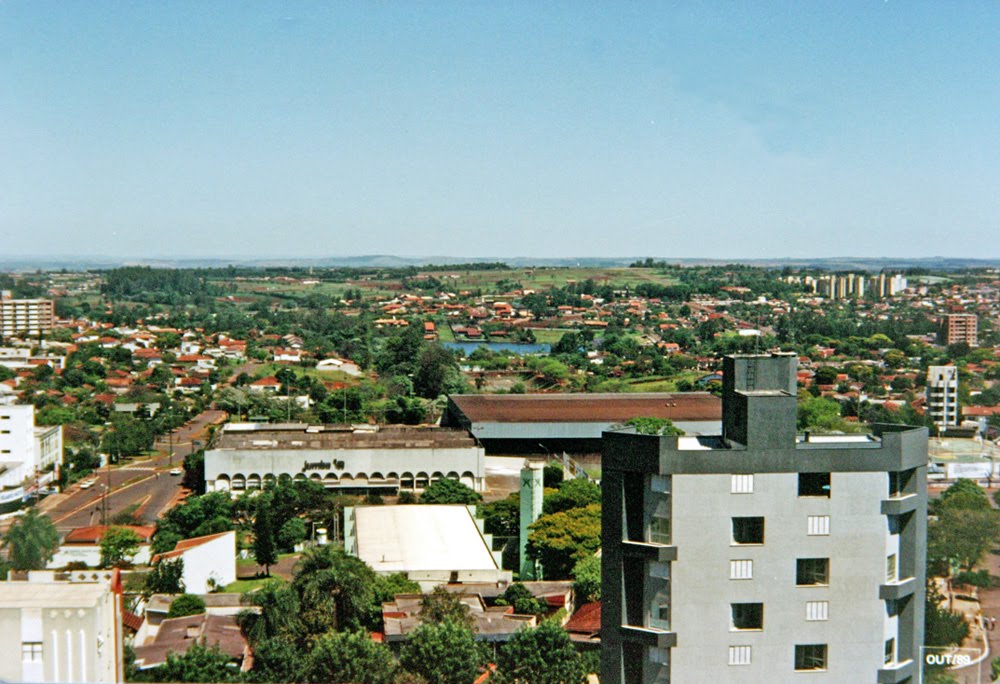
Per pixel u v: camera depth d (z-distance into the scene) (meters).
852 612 74.19
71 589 78.94
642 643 74.19
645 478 74.69
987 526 152.88
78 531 177.25
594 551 157.00
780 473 73.81
